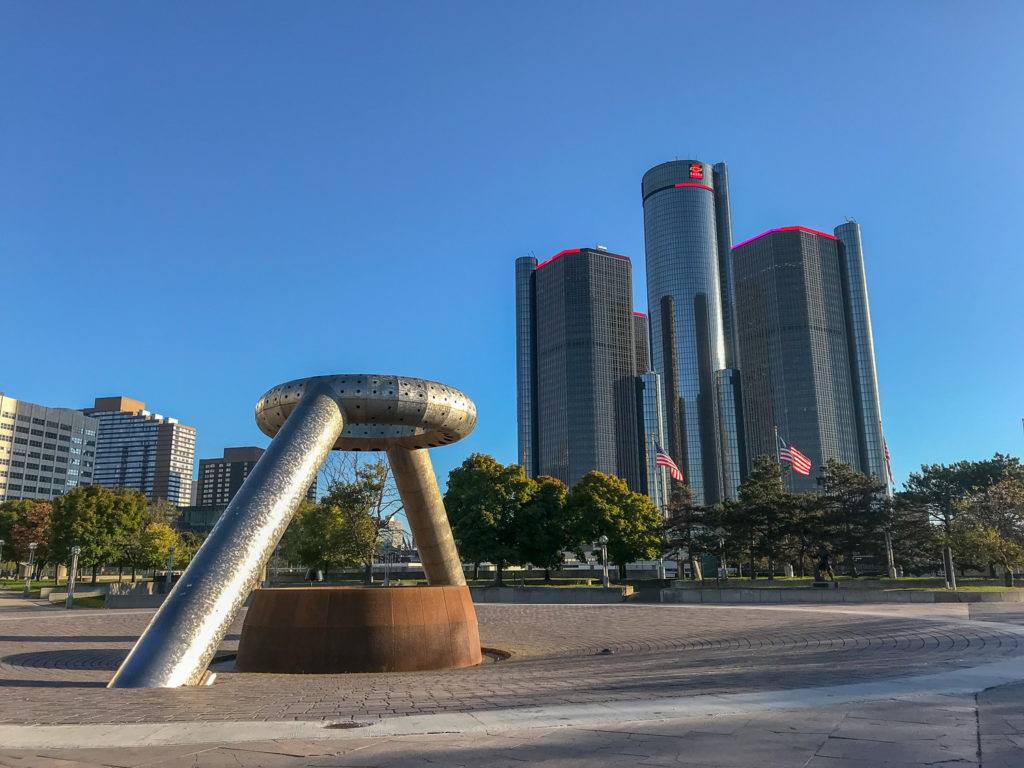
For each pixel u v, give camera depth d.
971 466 82.06
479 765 5.52
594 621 29.73
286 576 76.56
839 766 5.24
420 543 22.03
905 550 64.44
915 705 7.77
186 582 13.86
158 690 11.53
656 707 7.83
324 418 17.16
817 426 187.62
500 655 20.25
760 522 62.34
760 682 9.85
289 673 15.85
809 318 195.38
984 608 28.75
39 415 185.38
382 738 6.61
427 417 18.58
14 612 44.19
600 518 63.38
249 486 15.72
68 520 68.31
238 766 5.72
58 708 9.09
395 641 16.28
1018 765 5.20
